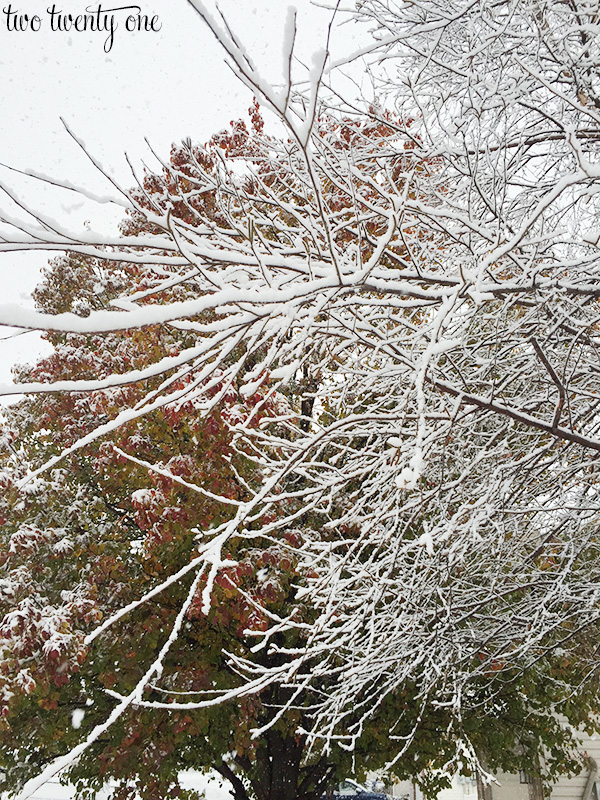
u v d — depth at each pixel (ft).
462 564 15.49
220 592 20.74
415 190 12.44
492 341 11.89
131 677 21.85
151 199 7.37
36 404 26.35
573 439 10.73
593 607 16.34
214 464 20.07
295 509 21.76
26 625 19.21
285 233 9.96
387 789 51.65
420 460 6.43
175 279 7.09
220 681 22.79
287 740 26.96
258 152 14.30
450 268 12.67
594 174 6.95
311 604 21.68
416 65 15.34
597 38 12.16
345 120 14.14
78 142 5.77
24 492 22.09
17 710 21.53
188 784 49.32
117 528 24.56
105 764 22.12
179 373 6.72
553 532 13.96
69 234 5.59
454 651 15.49
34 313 4.50
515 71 13.44
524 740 26.03
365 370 13.08
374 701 24.22
